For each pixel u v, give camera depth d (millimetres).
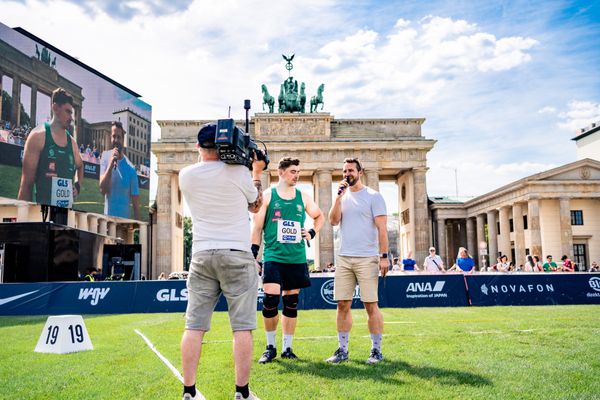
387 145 82438
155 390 7160
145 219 64625
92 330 15328
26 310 22609
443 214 101500
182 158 82438
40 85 48062
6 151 44000
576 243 79500
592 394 6609
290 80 89812
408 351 10117
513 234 87688
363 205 9734
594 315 17594
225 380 7766
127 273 42469
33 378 8117
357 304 24141
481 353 9688
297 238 10055
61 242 33094
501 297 24031
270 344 9719
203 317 6188
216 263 6094
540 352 9648
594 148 91500
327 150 82875
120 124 59781
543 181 76000
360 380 7637
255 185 7047
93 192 54625
